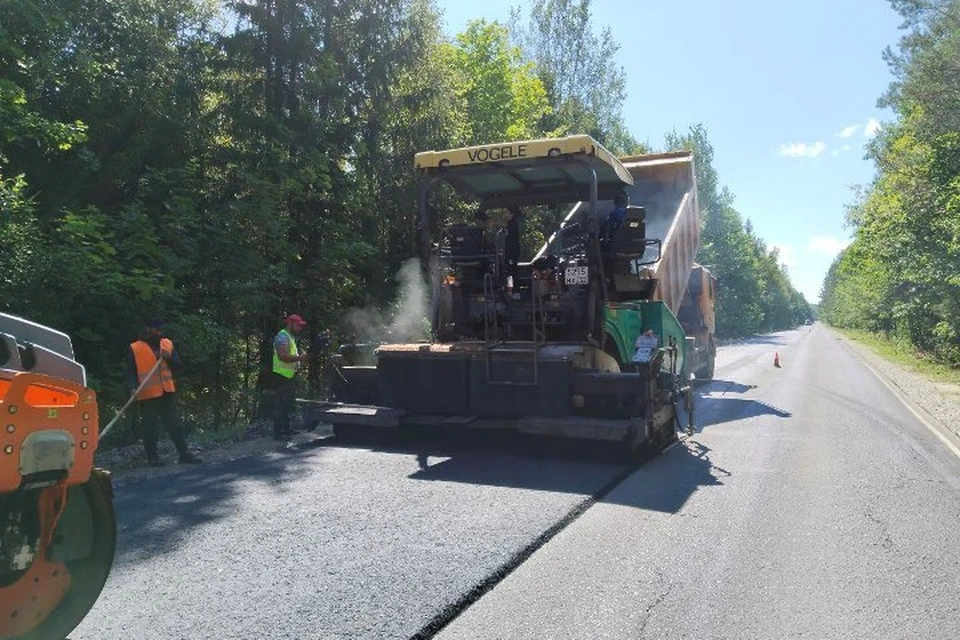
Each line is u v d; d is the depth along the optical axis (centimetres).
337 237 1617
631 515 650
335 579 472
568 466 838
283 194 1467
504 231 998
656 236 1393
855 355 3703
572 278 930
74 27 1239
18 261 955
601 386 874
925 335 3506
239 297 1320
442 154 955
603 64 3641
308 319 1559
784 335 7931
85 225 1019
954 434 1163
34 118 1005
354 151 1702
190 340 1162
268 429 1091
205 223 1330
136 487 714
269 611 422
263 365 1255
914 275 2564
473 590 460
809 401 1565
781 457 924
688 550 556
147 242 1128
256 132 1489
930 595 473
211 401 1353
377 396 1012
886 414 1386
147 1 1391
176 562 500
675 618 432
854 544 576
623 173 1023
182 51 1505
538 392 897
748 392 1739
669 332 1148
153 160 1372
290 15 1576
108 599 436
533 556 538
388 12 1714
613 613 437
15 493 321
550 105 3334
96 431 350
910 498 723
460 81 2136
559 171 988
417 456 882
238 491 699
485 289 964
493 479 765
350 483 737
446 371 944
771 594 471
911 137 2725
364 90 1738
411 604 435
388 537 561
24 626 337
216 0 1614
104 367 1053
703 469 848
